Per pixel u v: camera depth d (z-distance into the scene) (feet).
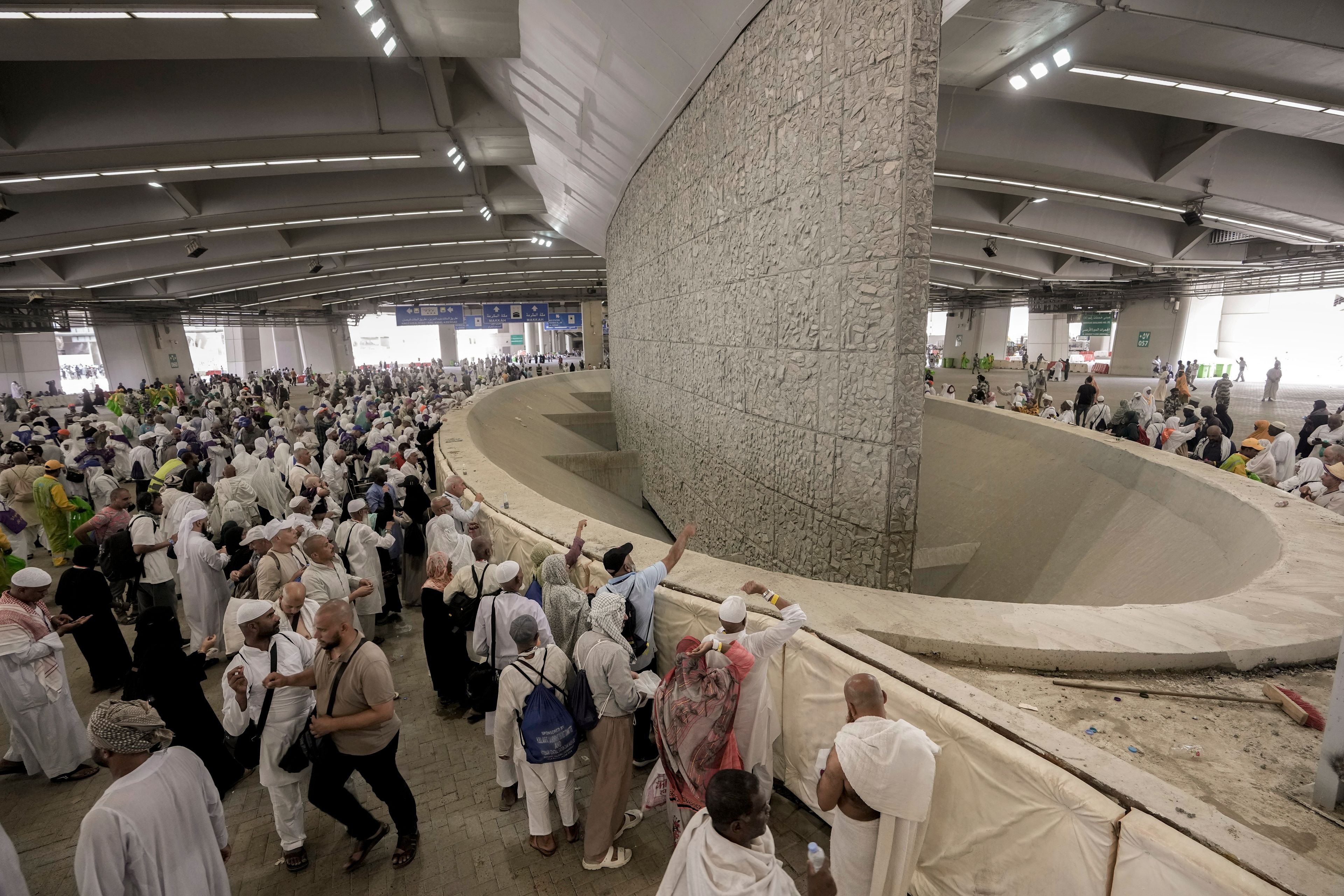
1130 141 54.24
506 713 11.54
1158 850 6.24
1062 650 10.34
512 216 84.64
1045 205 76.02
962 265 108.37
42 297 93.66
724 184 25.20
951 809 8.50
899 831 7.89
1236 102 41.19
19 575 14.02
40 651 13.84
